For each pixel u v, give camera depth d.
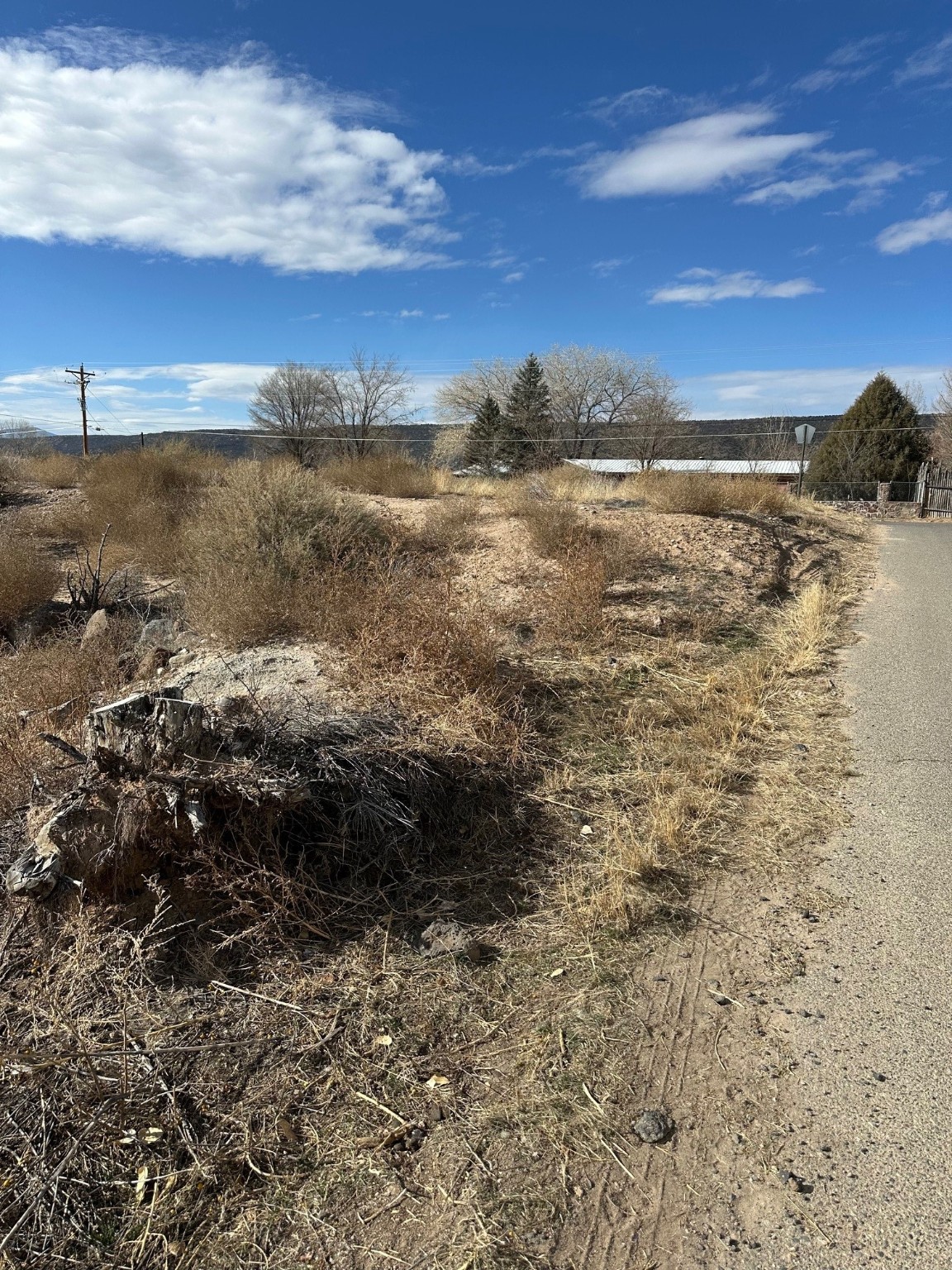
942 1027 2.63
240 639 6.29
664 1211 2.05
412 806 3.81
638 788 4.35
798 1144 2.23
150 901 3.02
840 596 8.80
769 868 3.62
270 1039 2.61
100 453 18.91
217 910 3.12
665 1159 2.20
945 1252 1.91
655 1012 2.76
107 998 2.68
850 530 14.18
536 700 5.35
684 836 3.80
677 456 41.78
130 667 6.36
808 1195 2.07
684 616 7.24
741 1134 2.27
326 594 6.51
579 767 4.56
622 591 7.83
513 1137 2.28
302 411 40.50
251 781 3.24
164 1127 2.28
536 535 8.97
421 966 3.00
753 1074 2.48
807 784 4.40
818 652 6.72
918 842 3.78
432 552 9.34
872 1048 2.55
